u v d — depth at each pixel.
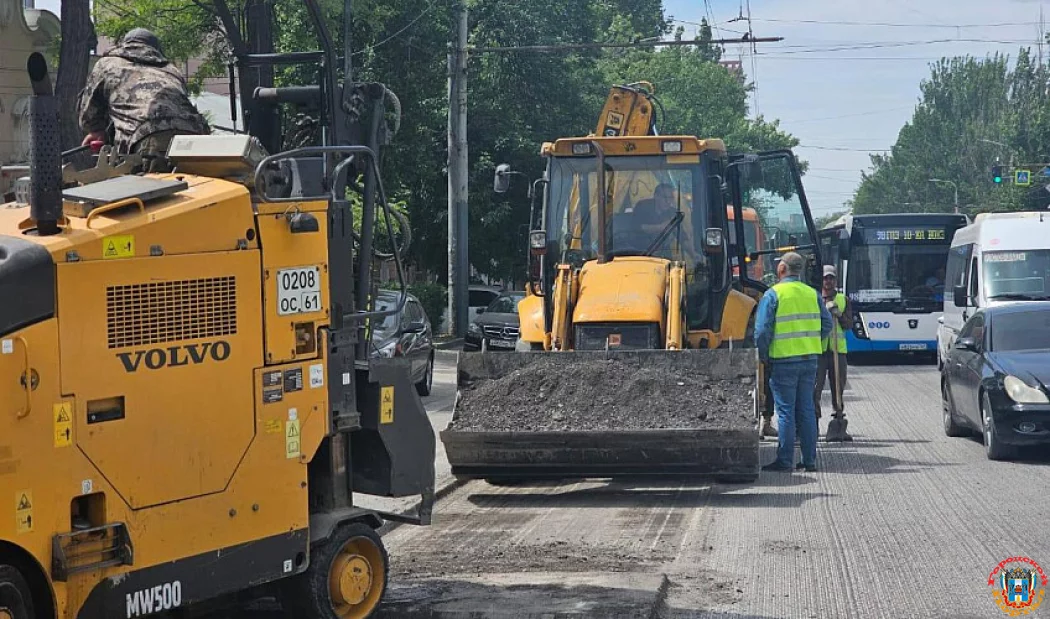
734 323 17.95
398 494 9.30
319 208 8.55
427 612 9.13
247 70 11.77
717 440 14.23
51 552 6.86
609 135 21.30
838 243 38.75
